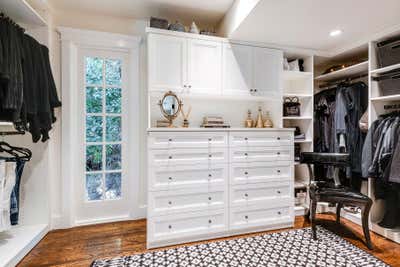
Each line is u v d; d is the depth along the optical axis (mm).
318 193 2262
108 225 2600
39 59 2010
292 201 2617
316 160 2572
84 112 2625
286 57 3092
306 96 2969
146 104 2760
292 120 3334
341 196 2184
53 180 2500
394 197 2342
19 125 1876
